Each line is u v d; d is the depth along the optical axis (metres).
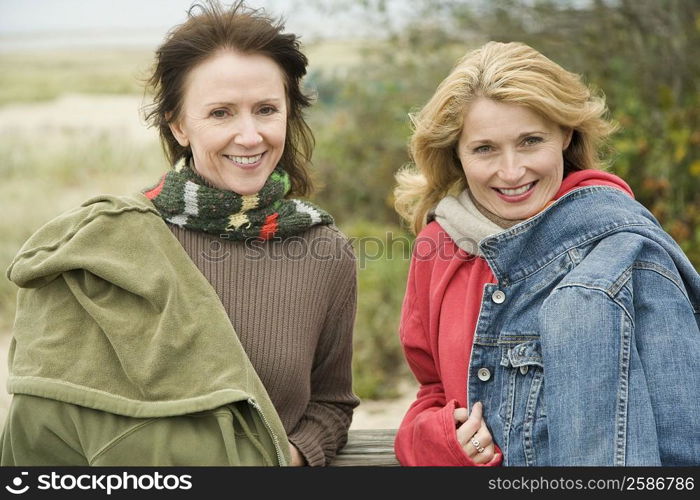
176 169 3.73
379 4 10.16
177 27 3.60
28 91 23.17
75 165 15.09
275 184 3.69
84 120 19.30
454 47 10.26
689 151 8.35
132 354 3.30
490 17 9.70
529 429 3.45
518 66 3.52
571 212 3.56
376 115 10.68
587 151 3.77
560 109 3.48
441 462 3.56
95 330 3.38
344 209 10.74
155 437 3.29
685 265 3.43
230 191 3.60
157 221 3.54
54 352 3.36
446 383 3.73
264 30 3.52
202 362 3.34
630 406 3.15
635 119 8.59
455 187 4.03
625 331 3.20
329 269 3.81
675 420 3.18
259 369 3.65
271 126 3.55
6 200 13.09
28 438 3.39
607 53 9.07
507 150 3.51
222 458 3.30
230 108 3.50
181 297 3.41
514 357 3.53
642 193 8.45
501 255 3.61
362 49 10.62
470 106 3.54
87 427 3.32
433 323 3.81
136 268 3.39
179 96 3.60
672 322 3.27
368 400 7.95
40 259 3.42
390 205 10.31
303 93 3.88
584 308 3.22
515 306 3.58
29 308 3.49
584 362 3.19
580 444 3.16
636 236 3.38
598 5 9.10
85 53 29.39
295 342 3.69
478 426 3.57
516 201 3.59
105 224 3.46
